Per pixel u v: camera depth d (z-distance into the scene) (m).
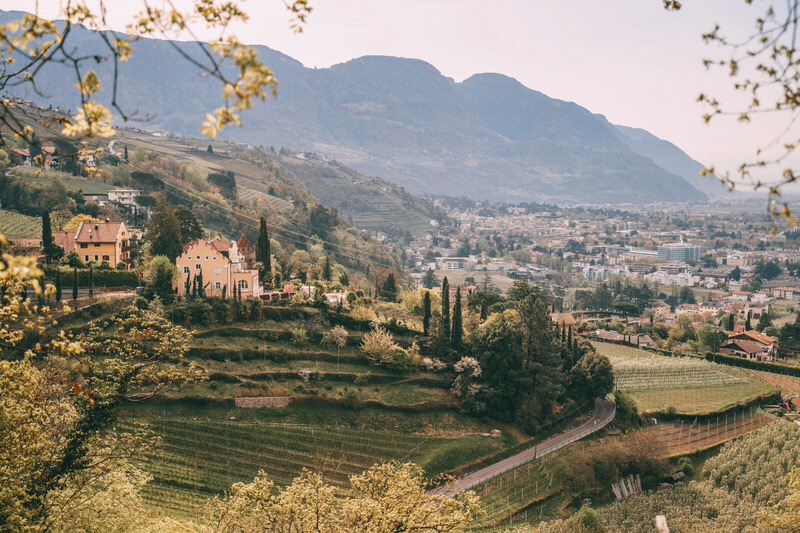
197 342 138.25
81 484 49.75
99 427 49.03
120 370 50.50
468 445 132.00
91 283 136.50
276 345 145.62
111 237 166.12
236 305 149.12
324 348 150.12
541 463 129.75
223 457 112.31
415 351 154.38
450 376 153.50
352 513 50.75
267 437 120.44
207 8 16.78
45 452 47.06
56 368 56.19
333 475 114.69
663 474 131.25
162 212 174.88
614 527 109.44
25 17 15.91
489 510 112.38
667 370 187.75
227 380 131.75
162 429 114.06
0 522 41.22
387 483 53.34
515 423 145.00
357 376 143.25
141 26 15.58
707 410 161.62
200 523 87.69
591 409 163.25
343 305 166.88
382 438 129.50
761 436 140.75
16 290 33.59
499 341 148.12
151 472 102.38
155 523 63.84
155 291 145.12
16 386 43.72
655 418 159.38
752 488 121.31
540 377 149.00
